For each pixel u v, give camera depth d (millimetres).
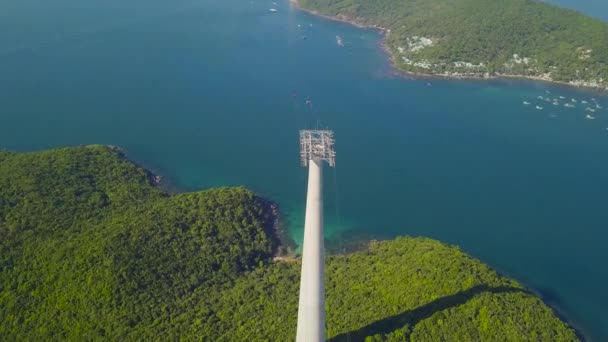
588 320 148125
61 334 124750
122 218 164500
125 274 136500
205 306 133250
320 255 95688
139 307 130000
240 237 162625
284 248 168375
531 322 123875
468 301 125750
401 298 128375
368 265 149375
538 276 164375
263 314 129000
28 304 133750
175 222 159625
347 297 133250
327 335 119812
